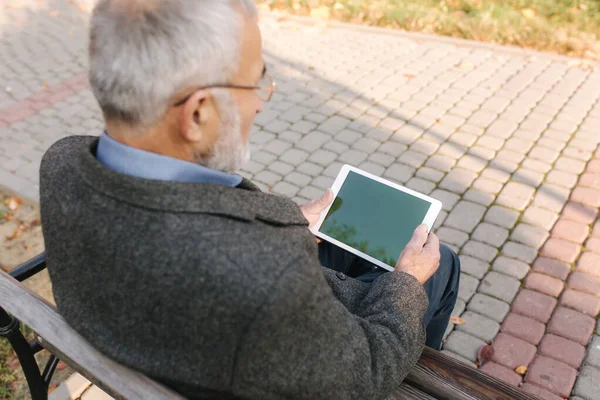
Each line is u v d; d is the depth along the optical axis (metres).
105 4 0.87
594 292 2.78
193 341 0.87
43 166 1.08
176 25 0.83
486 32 5.41
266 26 6.09
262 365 0.85
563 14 5.59
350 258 1.72
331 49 5.55
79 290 0.95
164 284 0.85
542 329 2.64
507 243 3.11
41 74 5.55
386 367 1.02
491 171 3.67
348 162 3.91
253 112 0.99
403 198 1.67
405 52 5.38
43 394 1.66
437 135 4.08
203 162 0.97
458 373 1.33
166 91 0.86
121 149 0.92
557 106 4.30
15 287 1.39
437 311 1.72
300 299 0.83
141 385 1.07
